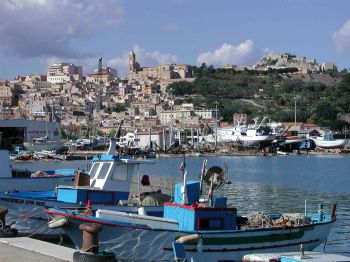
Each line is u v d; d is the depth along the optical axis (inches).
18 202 1152.2
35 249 700.7
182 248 843.4
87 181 1218.6
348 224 1651.1
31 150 5698.8
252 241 987.3
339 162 5831.7
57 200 1162.6
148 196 1171.9
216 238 955.3
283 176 3784.5
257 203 2246.6
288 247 1034.1
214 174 1090.7
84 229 665.0
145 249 929.5
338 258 781.9
